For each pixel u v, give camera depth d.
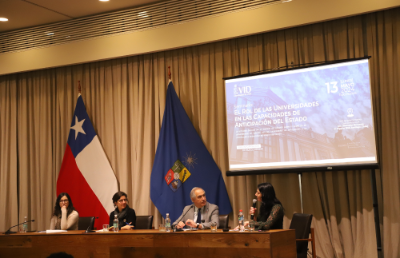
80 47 6.30
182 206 5.53
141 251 3.51
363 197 4.80
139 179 5.88
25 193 6.45
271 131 5.14
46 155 6.46
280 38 5.39
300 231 3.77
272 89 5.19
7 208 6.47
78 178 6.16
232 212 5.46
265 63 5.47
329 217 4.99
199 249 3.29
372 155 4.63
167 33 5.83
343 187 4.93
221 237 3.22
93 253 3.70
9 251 4.06
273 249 3.05
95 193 6.07
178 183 5.59
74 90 6.54
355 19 5.04
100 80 6.36
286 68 5.29
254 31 5.34
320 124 4.90
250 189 5.35
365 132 4.68
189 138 5.69
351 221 4.87
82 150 6.21
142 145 5.96
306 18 5.08
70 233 3.88
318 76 4.97
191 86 5.85
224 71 5.68
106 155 6.22
